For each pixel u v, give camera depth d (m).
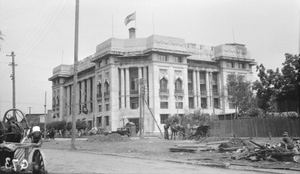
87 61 93.88
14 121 10.67
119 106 76.00
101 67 80.12
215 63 87.75
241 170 11.34
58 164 13.20
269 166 11.95
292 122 34.94
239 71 87.94
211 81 85.25
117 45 75.88
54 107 109.44
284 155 13.30
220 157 15.43
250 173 10.55
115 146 26.70
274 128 36.62
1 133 10.11
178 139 39.81
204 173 10.48
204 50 86.75
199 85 83.12
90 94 89.25
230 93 62.03
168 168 11.84
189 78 83.62
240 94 59.19
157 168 11.84
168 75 75.12
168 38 75.81
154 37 73.94
